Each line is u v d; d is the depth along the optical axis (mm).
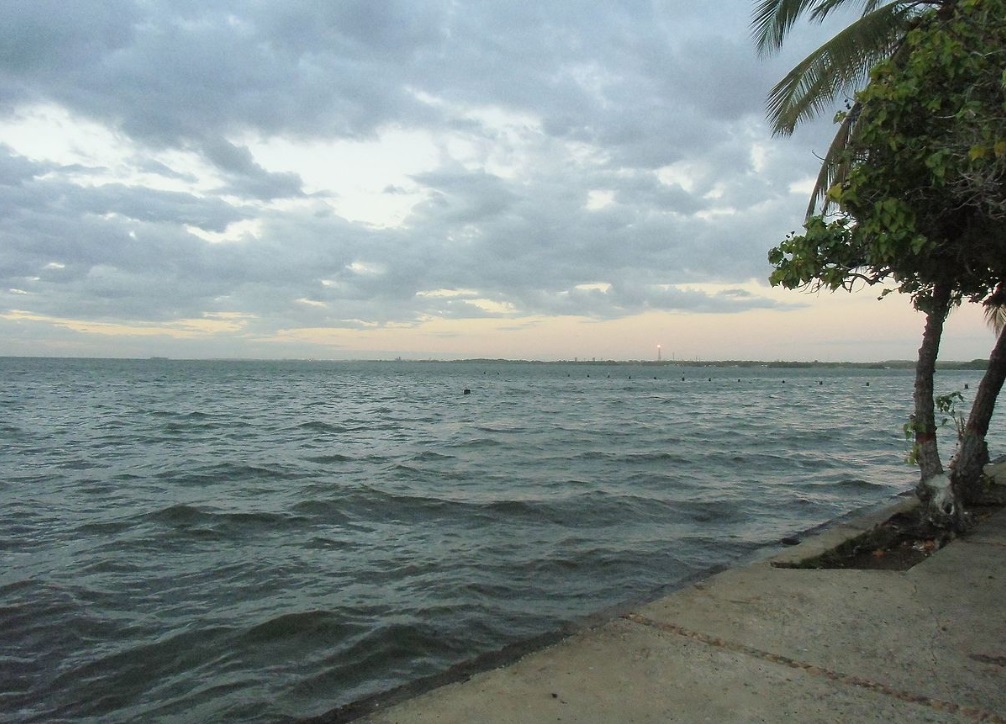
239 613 5875
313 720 3342
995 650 3727
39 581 6691
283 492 11422
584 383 91250
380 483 12164
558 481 12406
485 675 3471
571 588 6500
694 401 46500
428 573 6938
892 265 5715
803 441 19625
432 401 45438
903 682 3338
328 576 6887
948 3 6617
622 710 3076
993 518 7000
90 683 4656
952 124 4875
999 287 7363
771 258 6363
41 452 16984
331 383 81062
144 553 7734
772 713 3031
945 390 61906
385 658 4992
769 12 9945
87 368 146500
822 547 6059
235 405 38469
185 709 4297
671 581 6703
